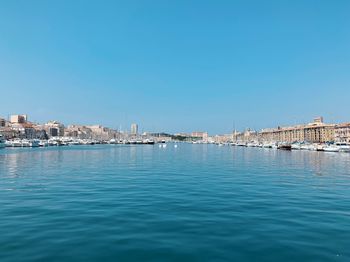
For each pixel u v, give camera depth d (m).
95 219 15.08
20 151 106.00
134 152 102.44
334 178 32.16
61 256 10.38
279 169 42.62
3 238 12.14
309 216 15.85
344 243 11.77
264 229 13.49
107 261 9.99
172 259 10.20
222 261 10.05
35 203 18.92
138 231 13.14
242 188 25.12
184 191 23.56
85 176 33.50
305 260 10.20
